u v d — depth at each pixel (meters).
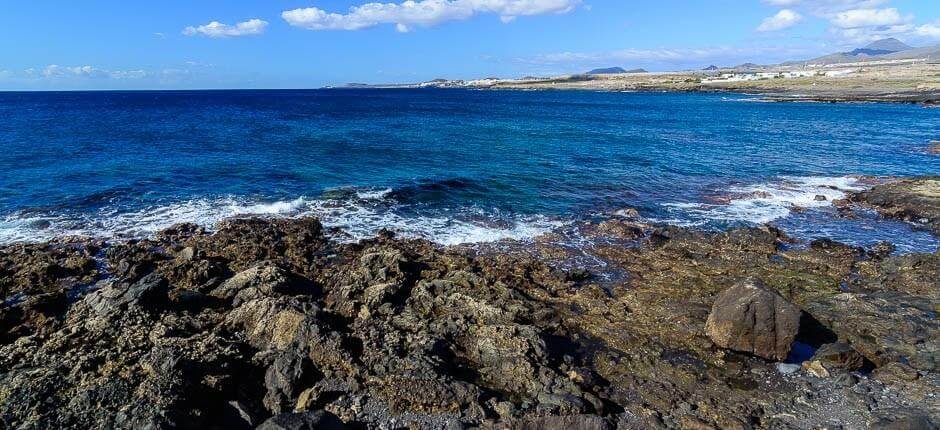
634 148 46.09
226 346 12.06
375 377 11.16
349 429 9.80
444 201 27.11
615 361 12.62
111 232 21.39
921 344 13.03
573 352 13.00
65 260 17.92
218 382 10.67
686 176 34.31
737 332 12.66
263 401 10.73
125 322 12.91
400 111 96.25
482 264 18.48
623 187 30.89
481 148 44.97
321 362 11.76
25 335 13.03
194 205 25.44
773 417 10.58
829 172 36.09
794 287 16.69
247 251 19.03
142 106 106.50
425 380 10.85
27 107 98.50
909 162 39.69
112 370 10.88
